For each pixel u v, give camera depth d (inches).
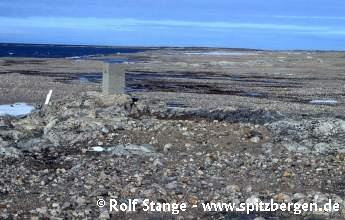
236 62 5265.8
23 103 1638.8
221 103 1732.3
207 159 766.5
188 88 2310.5
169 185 629.9
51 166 735.1
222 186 636.7
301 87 2532.0
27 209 537.6
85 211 530.9
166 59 6043.3
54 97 1786.4
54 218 507.2
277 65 4940.9
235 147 845.2
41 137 909.2
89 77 2837.1
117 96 1181.1
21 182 640.4
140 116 1106.1
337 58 6732.3
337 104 1850.4
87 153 808.9
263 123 1045.8
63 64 4239.7
